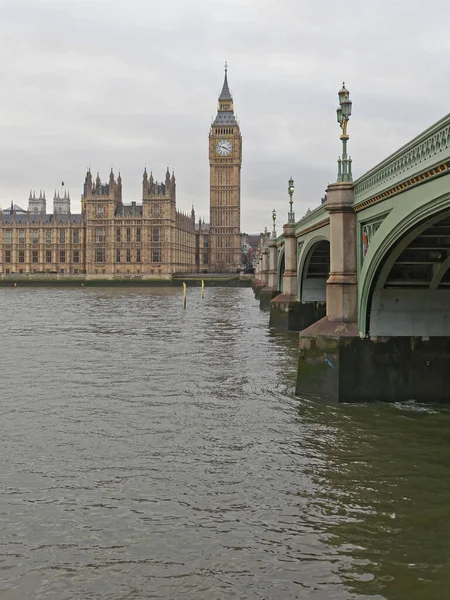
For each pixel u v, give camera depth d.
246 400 26.53
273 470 18.30
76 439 21.28
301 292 53.25
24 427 22.67
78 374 32.69
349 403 25.47
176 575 12.75
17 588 12.29
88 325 60.09
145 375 32.38
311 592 12.15
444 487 16.94
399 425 22.39
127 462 19.02
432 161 17.00
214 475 17.95
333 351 25.70
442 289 25.16
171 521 15.05
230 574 12.77
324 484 17.23
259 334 51.47
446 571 12.80
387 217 21.56
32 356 38.97
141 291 150.50
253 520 15.10
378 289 24.95
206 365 35.47
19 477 17.81
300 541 14.06
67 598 12.00
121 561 13.27
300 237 51.00
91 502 16.12
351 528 14.69
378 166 22.12
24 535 14.35
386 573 12.76
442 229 21.59
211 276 192.38
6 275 195.75
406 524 14.83
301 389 27.16
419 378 25.48
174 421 23.42
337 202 26.17
